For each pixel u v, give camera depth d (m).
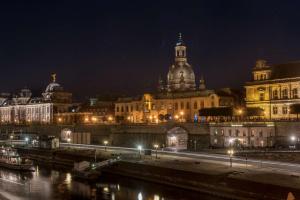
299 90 140.50
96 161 125.44
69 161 142.75
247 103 157.12
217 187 82.56
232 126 133.62
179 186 92.00
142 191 92.06
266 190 72.69
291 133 125.38
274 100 147.38
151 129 160.62
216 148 134.62
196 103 185.00
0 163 137.00
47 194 92.69
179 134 149.25
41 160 156.12
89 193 92.94
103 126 184.12
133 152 132.00
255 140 127.38
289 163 95.94
